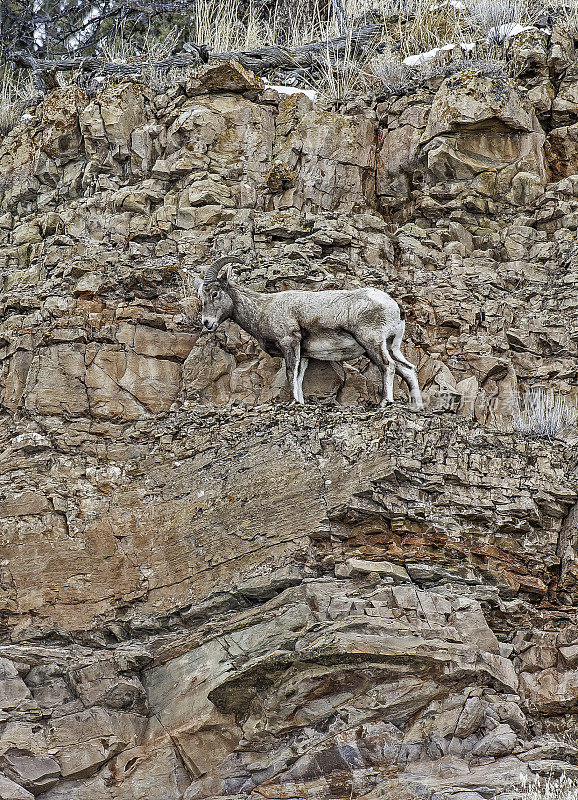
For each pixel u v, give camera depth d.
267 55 61.53
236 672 40.06
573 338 52.41
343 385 49.97
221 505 45.75
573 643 42.66
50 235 57.34
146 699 42.62
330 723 40.22
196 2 72.00
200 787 40.56
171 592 45.53
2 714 40.75
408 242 54.47
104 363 50.53
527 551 45.34
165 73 60.28
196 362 50.88
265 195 56.12
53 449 48.91
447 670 40.50
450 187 56.00
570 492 45.59
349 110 58.34
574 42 58.62
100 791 40.72
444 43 60.56
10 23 81.31
